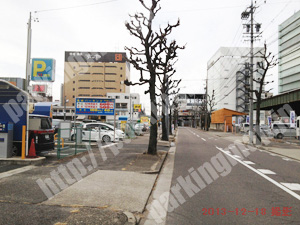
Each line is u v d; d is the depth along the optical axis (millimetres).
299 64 53438
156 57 12484
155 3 11742
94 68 111312
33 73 33969
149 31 11961
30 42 20125
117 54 111938
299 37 53250
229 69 80000
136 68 12430
